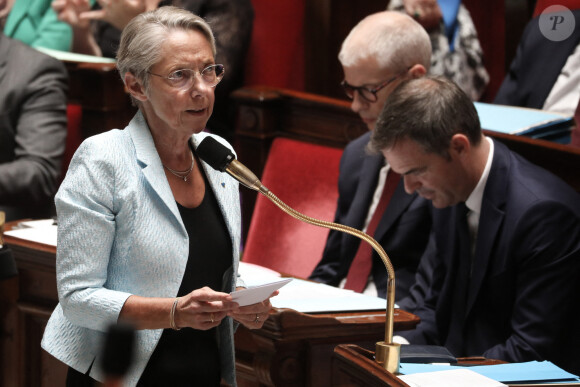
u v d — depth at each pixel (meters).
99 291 6.37
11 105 13.96
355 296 8.75
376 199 11.11
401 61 10.82
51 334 6.86
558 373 6.25
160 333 6.64
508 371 6.32
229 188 7.13
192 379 6.86
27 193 13.66
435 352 6.88
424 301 9.66
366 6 17.73
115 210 6.51
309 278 11.41
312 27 17.55
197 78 6.54
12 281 10.10
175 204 6.64
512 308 8.80
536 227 8.51
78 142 15.19
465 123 8.53
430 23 14.55
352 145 11.53
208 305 6.17
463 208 8.91
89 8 16.98
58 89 14.25
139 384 6.73
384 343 6.33
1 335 10.35
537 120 11.27
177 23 6.59
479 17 17.06
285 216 12.63
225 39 15.44
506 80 13.46
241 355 8.59
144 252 6.50
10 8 17.50
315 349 7.98
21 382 10.23
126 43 6.64
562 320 8.44
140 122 6.82
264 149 13.83
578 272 8.51
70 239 6.41
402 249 10.58
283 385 7.95
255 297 6.25
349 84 11.12
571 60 12.58
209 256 6.87
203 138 7.16
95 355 6.64
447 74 14.65
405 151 8.55
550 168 10.34
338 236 11.39
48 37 17.17
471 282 8.89
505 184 8.74
